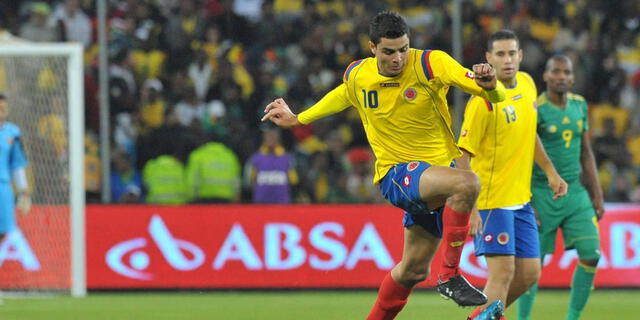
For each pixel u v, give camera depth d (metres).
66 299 38.75
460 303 19.86
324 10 58.97
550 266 42.06
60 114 42.81
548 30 59.69
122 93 51.84
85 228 41.72
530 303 27.31
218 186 46.50
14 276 41.75
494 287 22.97
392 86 19.83
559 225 27.88
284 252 42.00
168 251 41.84
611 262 42.00
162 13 56.06
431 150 20.45
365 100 20.28
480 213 23.30
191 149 49.25
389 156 20.58
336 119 53.28
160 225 41.91
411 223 20.88
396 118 20.08
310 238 42.09
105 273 41.59
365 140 53.12
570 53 56.47
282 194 46.12
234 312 33.31
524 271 23.73
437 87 19.53
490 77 17.45
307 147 51.84
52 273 41.91
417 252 21.22
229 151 47.00
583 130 27.69
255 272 41.84
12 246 41.91
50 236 42.19
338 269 42.00
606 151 53.06
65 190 42.41
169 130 49.56
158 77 53.53
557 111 27.28
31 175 42.62
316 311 33.59
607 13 60.09
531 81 24.05
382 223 42.25
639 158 55.00
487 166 23.17
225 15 56.66
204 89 53.09
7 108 42.75
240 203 45.16
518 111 23.23
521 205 23.45
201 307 35.16
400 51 19.03
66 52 41.22
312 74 54.94
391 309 22.27
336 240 42.12
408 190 19.81
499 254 23.06
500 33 23.53
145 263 41.75
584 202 27.70
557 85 27.03
